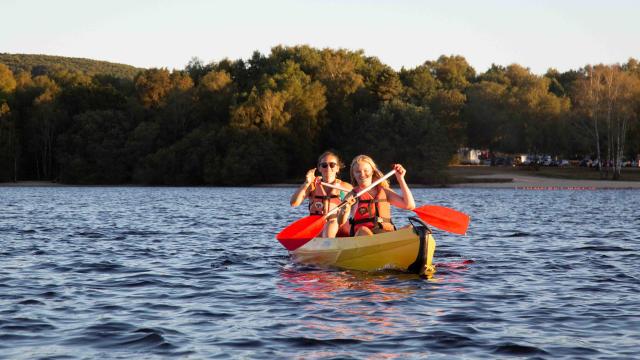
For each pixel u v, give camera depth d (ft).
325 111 244.01
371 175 33.06
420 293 27.07
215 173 228.63
